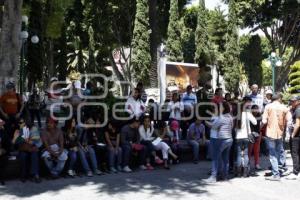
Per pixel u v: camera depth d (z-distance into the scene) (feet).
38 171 24.99
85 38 91.04
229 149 26.08
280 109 25.62
